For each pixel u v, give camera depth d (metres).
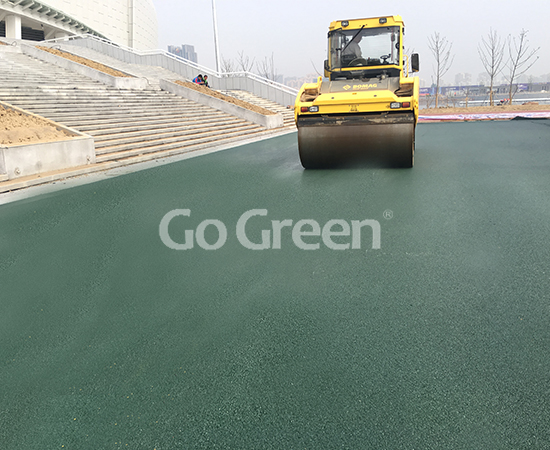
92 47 35.41
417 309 3.78
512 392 2.74
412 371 2.98
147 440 2.54
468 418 2.55
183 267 4.95
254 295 4.20
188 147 15.23
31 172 9.69
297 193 8.13
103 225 6.55
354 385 2.88
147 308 4.06
